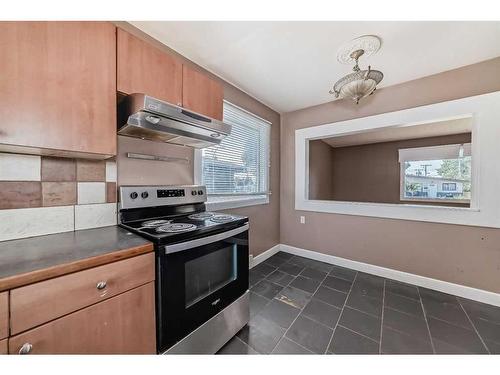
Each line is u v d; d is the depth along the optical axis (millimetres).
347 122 2523
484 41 1526
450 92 1916
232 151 2287
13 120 807
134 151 1471
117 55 1112
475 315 1608
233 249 1401
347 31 1441
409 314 1628
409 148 4430
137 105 1112
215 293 1248
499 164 1708
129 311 870
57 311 686
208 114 1604
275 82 2170
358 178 5148
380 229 2324
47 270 661
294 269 2488
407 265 2164
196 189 1748
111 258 808
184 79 1443
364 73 1489
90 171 1258
